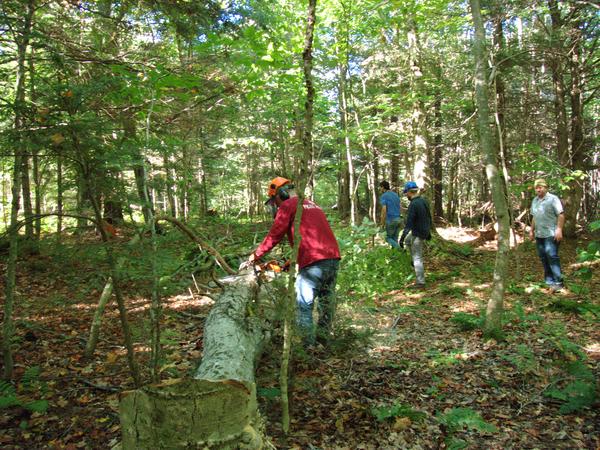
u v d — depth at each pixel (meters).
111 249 2.59
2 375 3.54
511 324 5.10
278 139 12.24
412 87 11.23
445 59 12.24
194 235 3.23
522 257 10.18
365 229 6.57
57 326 4.70
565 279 7.61
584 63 11.91
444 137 13.88
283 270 4.01
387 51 12.06
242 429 1.82
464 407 3.27
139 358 3.82
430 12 9.33
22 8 3.43
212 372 2.56
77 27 5.17
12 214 3.23
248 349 3.09
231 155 14.82
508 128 11.83
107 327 4.74
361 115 13.96
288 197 4.26
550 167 9.59
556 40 9.38
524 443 2.82
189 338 4.46
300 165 2.72
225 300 3.82
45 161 2.90
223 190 15.04
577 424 3.02
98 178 2.65
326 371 3.69
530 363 3.72
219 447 1.74
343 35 9.78
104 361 3.88
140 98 4.09
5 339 3.42
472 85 10.40
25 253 3.32
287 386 2.89
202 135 8.52
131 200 2.71
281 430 2.84
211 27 5.27
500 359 4.11
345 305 4.07
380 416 2.93
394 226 8.76
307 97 2.66
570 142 13.45
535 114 12.43
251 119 11.15
